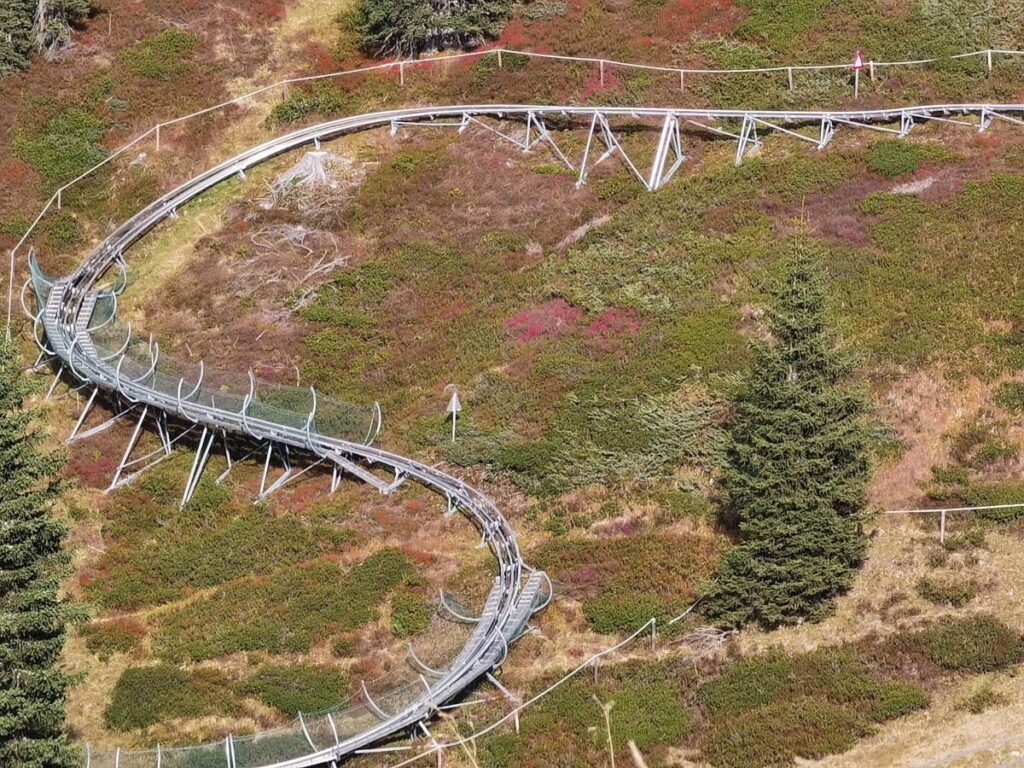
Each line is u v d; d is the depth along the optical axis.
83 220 66.88
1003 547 46.91
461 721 43.19
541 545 49.66
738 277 60.28
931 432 51.72
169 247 65.38
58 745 39.50
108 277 63.94
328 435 53.84
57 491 41.78
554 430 54.06
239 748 41.53
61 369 58.28
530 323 59.50
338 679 45.75
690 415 53.75
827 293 47.78
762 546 44.84
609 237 63.50
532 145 69.19
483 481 52.84
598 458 52.62
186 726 45.25
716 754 40.97
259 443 55.12
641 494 51.31
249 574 50.81
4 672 39.50
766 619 45.31
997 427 51.66
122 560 52.00
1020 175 63.62
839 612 45.41
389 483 53.34
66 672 44.69
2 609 39.66
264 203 67.12
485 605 46.81
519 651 45.62
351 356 59.28
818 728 41.22
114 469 55.09
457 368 57.94
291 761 41.47
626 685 43.81
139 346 56.88
